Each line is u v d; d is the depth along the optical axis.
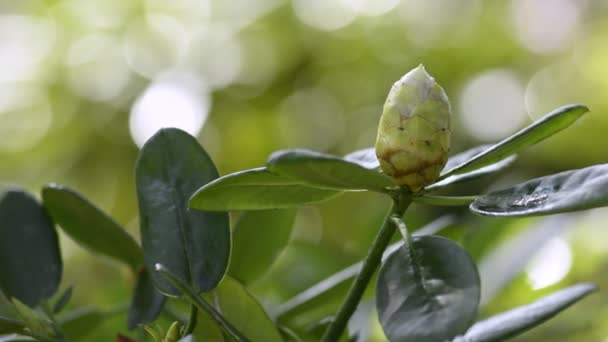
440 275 0.45
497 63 1.49
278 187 0.48
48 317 0.56
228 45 1.43
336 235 1.15
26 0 1.42
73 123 1.36
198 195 0.48
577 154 1.29
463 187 1.04
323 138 1.43
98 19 1.43
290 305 0.57
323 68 1.47
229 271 0.56
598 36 1.50
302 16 1.47
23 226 0.56
